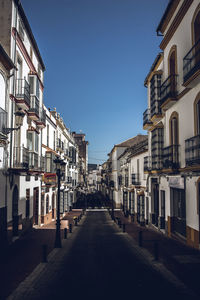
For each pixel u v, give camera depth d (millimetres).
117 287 6934
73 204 47156
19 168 13797
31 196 18625
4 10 13805
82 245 13562
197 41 10328
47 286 7195
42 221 23547
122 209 41344
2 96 12758
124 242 14211
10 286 7305
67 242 14648
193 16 11469
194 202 11430
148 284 7113
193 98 11555
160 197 17062
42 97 21484
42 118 20484
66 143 37844
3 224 12766
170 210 14781
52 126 27656
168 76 14648
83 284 7258
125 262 9508
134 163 28547
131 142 49125
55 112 29703
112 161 55938
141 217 24266
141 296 6293
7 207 13305
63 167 13969
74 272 8438
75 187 48156
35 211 20844
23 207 16531
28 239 15578
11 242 13953
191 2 11664
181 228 13539
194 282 7191
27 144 17172
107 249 12188
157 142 16344
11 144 13789
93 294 6488
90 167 154000
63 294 6570
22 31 15930
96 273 8250
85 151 85375
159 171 15750
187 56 12047
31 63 17797
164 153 15289
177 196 14164
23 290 6930
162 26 15859
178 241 13289
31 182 18672
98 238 16094
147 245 12578
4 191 12930
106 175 69438
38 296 6500
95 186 124312
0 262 9977
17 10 14508
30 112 17125
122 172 40625
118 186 48062
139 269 8547
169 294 6398
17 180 15070
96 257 10523
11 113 13867
